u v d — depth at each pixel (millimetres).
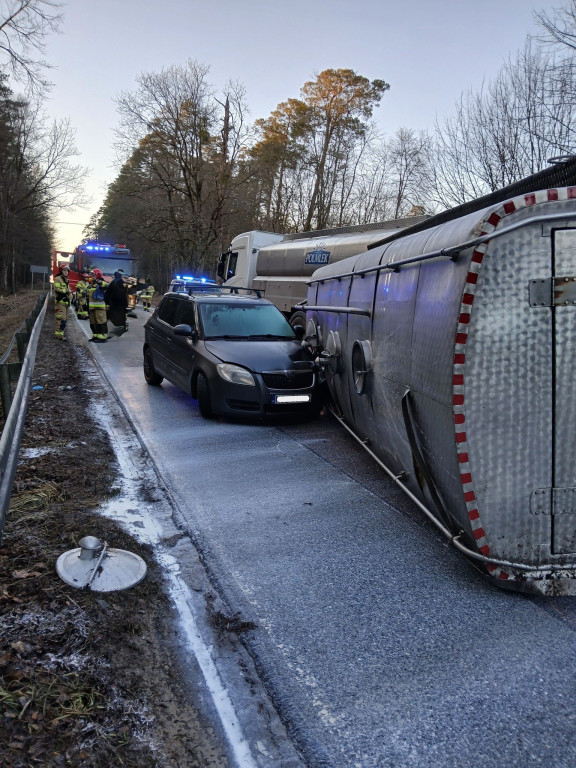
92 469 5465
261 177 36406
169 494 5086
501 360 3141
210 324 8391
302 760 2271
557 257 3062
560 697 2611
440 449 3480
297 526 4477
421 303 3865
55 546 3752
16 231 54188
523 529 3268
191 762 2238
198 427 7367
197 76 30484
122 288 17109
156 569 3744
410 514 4715
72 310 27578
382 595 3494
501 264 3082
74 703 2410
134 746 2266
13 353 13203
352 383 5980
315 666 2836
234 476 5586
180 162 31656
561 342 3123
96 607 3123
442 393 3350
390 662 2869
